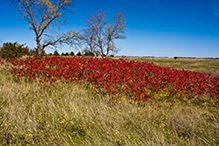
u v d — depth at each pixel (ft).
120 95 18.90
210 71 77.71
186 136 13.20
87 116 13.94
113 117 14.62
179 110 18.35
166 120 15.31
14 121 11.78
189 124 14.61
